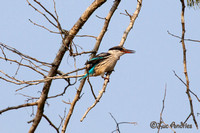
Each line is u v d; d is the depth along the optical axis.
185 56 8.01
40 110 11.21
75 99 11.09
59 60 11.34
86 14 11.30
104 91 10.50
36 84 9.49
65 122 11.05
